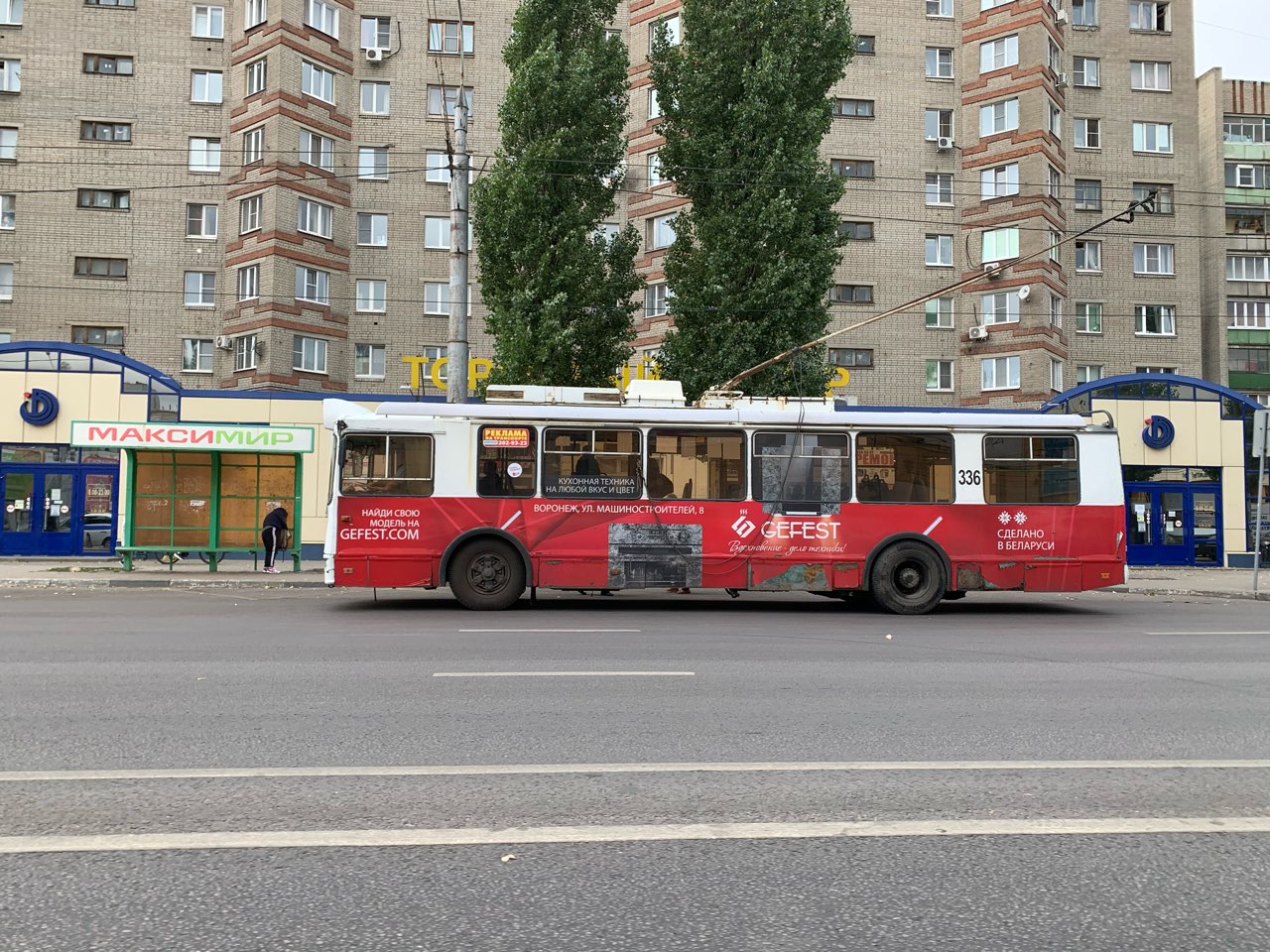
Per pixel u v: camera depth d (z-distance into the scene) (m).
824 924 3.38
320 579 19.62
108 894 3.57
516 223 21.23
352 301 34.88
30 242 34.66
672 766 5.38
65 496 25.73
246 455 21.42
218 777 5.06
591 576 14.25
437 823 4.38
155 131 35.25
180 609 14.14
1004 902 3.59
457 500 14.19
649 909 3.49
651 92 34.59
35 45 35.12
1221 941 3.29
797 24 21.36
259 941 3.21
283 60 33.19
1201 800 4.86
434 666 8.60
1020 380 33.72
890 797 4.85
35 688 7.47
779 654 9.74
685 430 14.49
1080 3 38.09
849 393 34.59
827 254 21.22
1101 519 14.80
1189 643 11.09
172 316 34.91
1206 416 27.89
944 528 14.57
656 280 33.84
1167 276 37.62
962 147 35.59
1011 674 8.59
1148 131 37.94
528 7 22.05
